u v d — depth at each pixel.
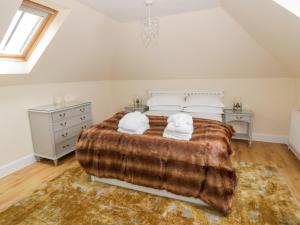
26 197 2.08
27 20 2.30
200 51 3.28
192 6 2.53
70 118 3.05
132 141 2.02
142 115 2.56
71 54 2.95
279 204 1.88
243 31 2.79
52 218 1.77
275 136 3.56
